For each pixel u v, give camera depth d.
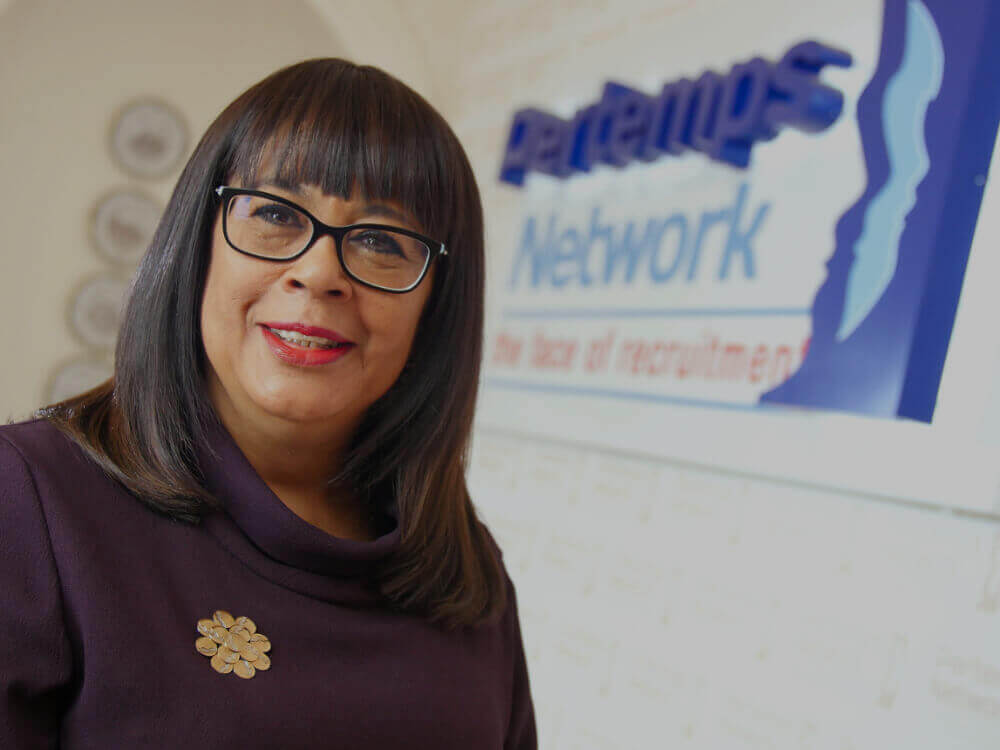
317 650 0.95
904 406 2.01
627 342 2.73
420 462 1.08
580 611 2.75
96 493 0.89
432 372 1.08
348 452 1.06
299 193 0.93
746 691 2.26
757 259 2.41
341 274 0.92
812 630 2.15
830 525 2.16
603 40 3.13
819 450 2.17
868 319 2.09
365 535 1.10
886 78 2.12
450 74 3.93
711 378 2.46
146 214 4.66
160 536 0.91
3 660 0.80
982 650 1.84
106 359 4.64
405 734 0.96
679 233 2.65
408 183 0.96
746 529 2.34
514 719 1.19
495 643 1.14
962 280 1.98
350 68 0.99
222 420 0.99
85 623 0.83
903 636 1.98
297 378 0.93
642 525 2.62
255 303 0.93
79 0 4.25
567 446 2.92
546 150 3.08
